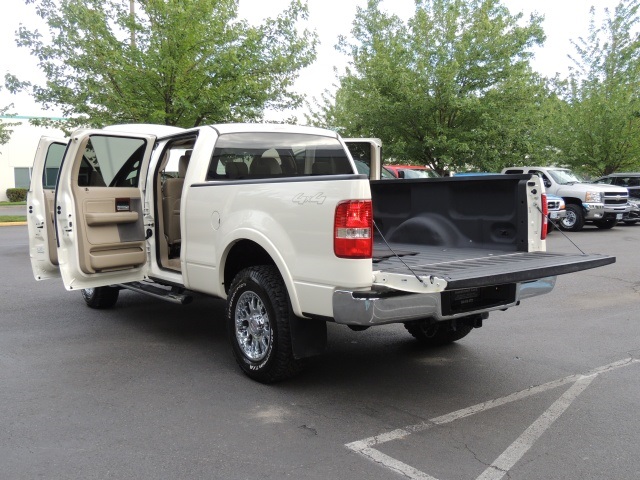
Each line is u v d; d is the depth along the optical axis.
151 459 3.48
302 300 4.22
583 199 17.61
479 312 4.38
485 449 3.62
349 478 3.26
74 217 5.66
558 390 4.65
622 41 23.95
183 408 4.25
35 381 4.81
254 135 5.79
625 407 4.30
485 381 4.86
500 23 17.98
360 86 19.08
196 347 5.81
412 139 19.00
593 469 3.37
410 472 3.33
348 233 3.88
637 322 6.85
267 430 3.88
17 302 7.87
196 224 5.29
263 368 4.64
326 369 5.16
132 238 6.00
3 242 15.05
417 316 4.03
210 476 3.28
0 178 35.38
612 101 23.42
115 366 5.21
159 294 5.88
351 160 6.63
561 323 6.81
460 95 18.03
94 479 3.24
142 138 6.06
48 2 13.50
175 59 13.53
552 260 4.42
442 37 18.48
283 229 4.33
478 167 18.73
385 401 4.41
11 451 3.57
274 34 14.99
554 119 24.30
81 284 5.79
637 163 23.86
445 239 5.40
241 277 4.79
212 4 13.83
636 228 19.22
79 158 5.66
